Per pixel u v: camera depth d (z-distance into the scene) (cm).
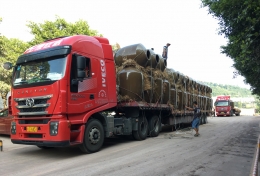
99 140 775
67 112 656
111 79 852
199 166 589
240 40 660
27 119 700
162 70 1184
